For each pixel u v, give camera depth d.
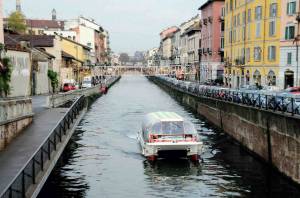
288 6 54.81
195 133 26.02
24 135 24.08
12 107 23.45
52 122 28.75
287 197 19.14
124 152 28.17
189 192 20.31
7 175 16.05
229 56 76.75
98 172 23.39
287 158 21.47
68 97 47.91
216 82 82.12
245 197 19.50
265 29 60.75
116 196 19.62
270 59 59.72
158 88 106.50
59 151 21.17
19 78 41.69
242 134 30.17
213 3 88.31
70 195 19.64
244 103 31.52
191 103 55.84
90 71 106.19
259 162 25.61
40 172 16.86
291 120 20.75
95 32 131.00
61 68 67.25
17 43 46.44
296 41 53.34
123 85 121.94
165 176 22.77
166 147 25.06
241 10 69.50
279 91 37.22
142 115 47.88
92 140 32.06
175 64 136.25
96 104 61.69
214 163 25.42
